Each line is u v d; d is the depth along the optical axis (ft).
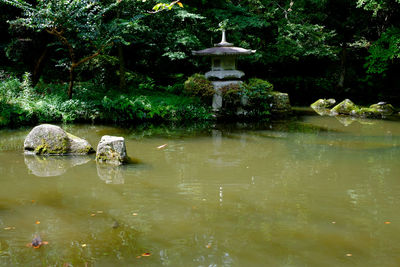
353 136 29.76
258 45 61.26
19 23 36.42
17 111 31.58
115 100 36.55
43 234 11.60
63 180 17.21
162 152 23.30
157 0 40.04
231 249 10.82
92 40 35.94
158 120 37.19
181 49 50.39
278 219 13.06
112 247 10.84
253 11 58.85
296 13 59.57
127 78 50.42
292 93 67.82
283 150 24.38
